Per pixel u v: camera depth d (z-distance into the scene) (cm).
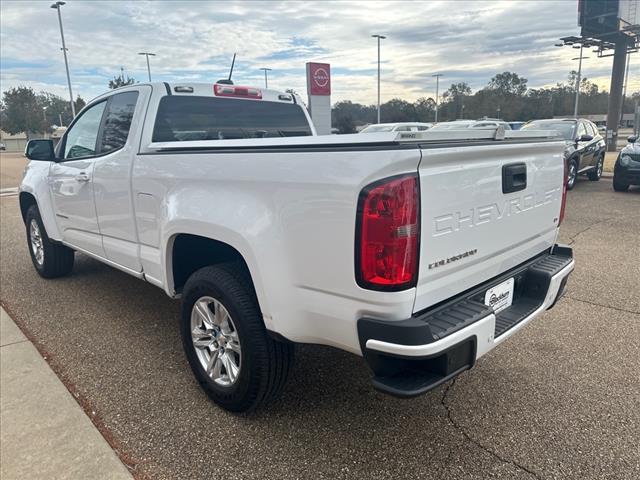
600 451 244
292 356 264
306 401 292
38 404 290
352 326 210
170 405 290
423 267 202
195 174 270
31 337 385
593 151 1273
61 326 406
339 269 207
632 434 256
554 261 300
